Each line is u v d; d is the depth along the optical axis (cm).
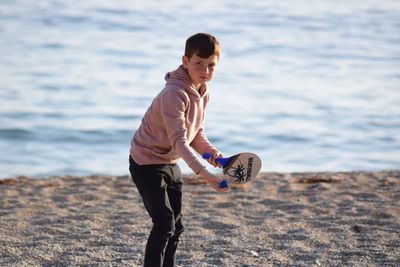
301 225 1037
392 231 1002
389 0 9312
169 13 7594
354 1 9106
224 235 984
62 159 2642
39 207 1157
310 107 3681
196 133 741
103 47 5528
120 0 8562
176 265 844
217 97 3906
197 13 7631
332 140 2986
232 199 1218
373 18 7631
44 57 4984
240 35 6347
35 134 2998
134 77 4409
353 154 2755
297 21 7275
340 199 1202
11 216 1094
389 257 878
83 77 4331
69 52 5247
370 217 1082
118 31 6378
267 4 8512
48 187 1322
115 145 2872
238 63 5072
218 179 674
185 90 702
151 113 710
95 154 2727
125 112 3450
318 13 7906
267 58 5306
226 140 2981
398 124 3300
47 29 6334
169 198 738
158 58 5128
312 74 4697
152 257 710
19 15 7119
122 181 1382
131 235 987
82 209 1144
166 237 713
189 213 1114
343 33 6606
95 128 3130
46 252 895
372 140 2992
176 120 690
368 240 953
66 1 8262
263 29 6725
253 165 701
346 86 4291
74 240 952
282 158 2689
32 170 2481
